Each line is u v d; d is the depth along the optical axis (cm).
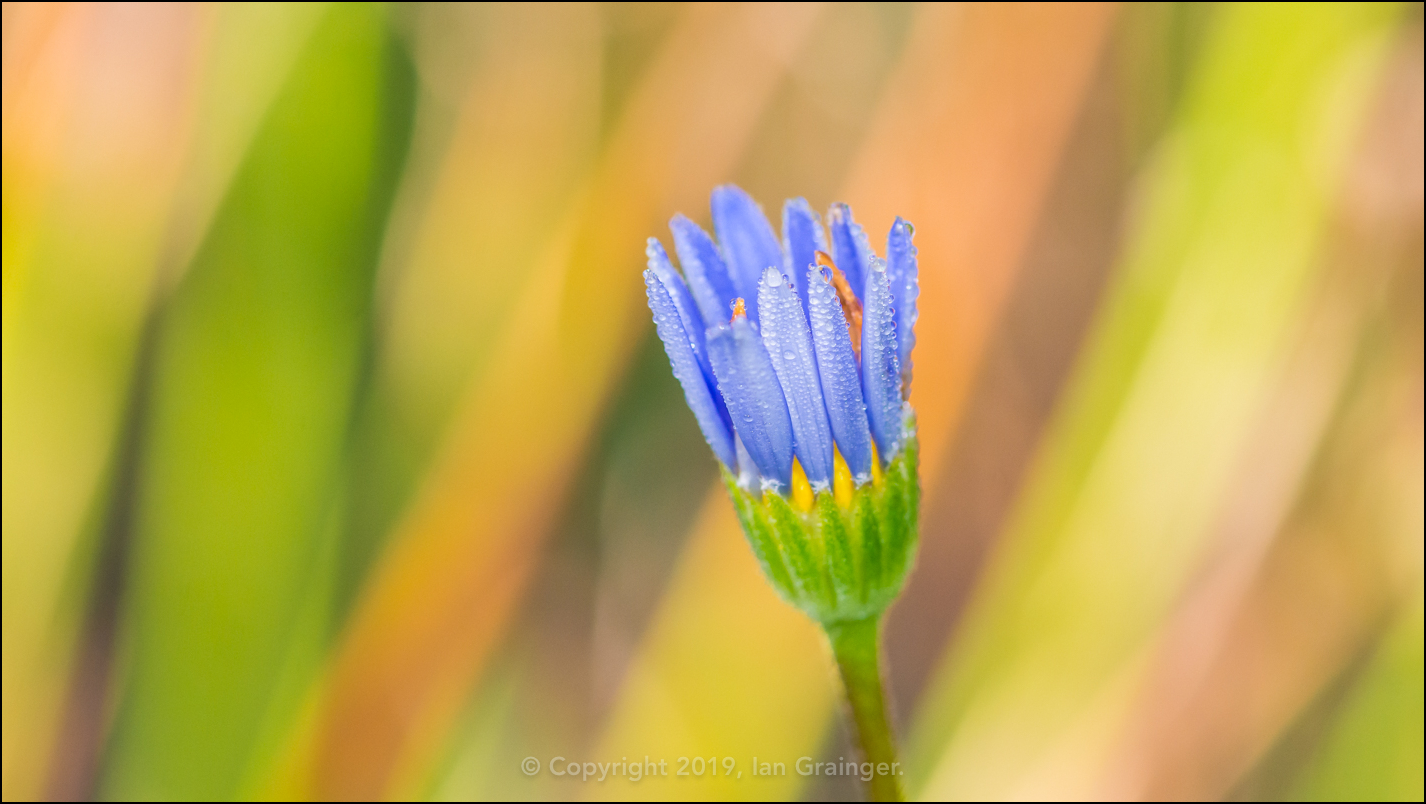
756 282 19
